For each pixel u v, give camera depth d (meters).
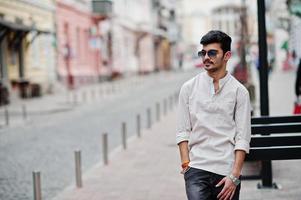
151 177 9.49
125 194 8.26
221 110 4.18
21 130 18.95
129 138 15.04
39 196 7.45
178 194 8.12
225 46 4.20
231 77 4.28
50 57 38.53
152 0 83.88
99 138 15.82
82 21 48.38
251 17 28.73
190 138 4.29
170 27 103.56
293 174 9.06
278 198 7.44
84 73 47.12
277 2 38.00
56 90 38.34
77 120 21.61
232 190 4.11
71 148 14.09
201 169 4.18
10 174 10.94
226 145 4.18
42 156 13.03
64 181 10.02
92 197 8.16
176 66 107.00
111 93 37.66
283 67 53.91
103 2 52.25
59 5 41.28
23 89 33.00
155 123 18.84
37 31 33.25
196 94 4.25
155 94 35.81
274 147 6.26
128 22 65.50
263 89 7.64
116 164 10.92
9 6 31.69
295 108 11.66
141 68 73.88
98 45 43.59
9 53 32.06
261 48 7.64
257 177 8.65
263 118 6.71
